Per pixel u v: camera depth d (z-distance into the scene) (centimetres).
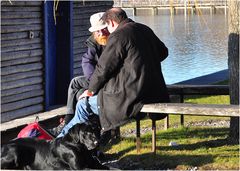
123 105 645
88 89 661
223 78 1675
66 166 586
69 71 1084
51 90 1077
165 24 3634
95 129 584
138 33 654
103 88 655
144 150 711
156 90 671
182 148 718
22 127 827
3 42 911
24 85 966
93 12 1158
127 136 814
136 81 643
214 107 656
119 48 638
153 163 654
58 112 958
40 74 1008
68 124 676
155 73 669
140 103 654
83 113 667
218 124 910
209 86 848
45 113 970
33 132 681
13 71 936
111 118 650
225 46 2692
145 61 649
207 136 792
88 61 733
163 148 721
